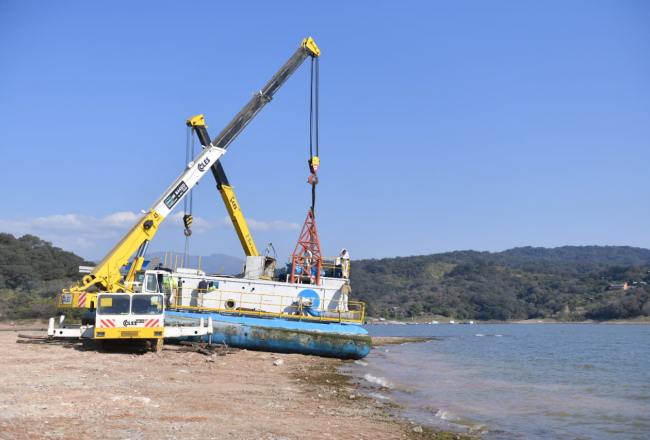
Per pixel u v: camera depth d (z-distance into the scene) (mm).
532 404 21984
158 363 24609
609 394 25219
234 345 32938
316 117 39188
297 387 21625
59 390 15883
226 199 38219
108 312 26438
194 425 12805
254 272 37562
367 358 41562
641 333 110750
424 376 30578
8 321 70875
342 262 38531
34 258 114000
